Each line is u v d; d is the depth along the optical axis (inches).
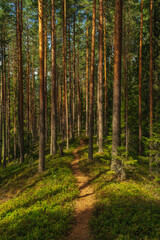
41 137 540.7
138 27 635.5
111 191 329.7
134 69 699.4
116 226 224.4
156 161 410.0
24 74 1099.9
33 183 451.5
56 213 275.7
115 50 411.8
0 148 983.6
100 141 693.3
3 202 394.9
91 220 252.4
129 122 627.2
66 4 861.8
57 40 1011.9
